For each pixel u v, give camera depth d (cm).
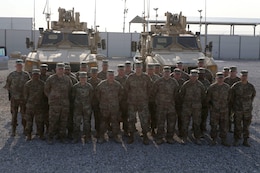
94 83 849
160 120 781
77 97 768
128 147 750
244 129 775
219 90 762
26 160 658
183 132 791
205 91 794
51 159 665
